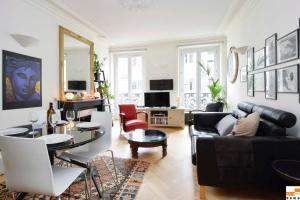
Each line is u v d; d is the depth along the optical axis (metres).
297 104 2.00
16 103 2.92
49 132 1.86
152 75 6.14
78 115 3.94
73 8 3.50
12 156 1.20
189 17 4.04
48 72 3.53
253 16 3.24
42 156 1.16
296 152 1.73
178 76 5.95
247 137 1.87
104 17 3.96
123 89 6.61
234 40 4.45
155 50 6.08
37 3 3.20
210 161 1.85
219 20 4.25
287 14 2.18
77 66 4.32
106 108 5.60
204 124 3.59
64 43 3.90
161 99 5.60
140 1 3.27
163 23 4.38
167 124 5.36
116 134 4.59
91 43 4.84
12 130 1.83
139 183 2.19
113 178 2.31
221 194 1.96
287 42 2.16
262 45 2.86
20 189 1.27
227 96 5.27
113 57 6.60
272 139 1.78
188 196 1.93
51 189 1.21
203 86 5.88
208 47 5.76
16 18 2.88
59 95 3.81
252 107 2.73
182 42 5.80
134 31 4.93
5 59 2.73
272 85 2.53
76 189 2.05
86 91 4.63
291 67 2.10
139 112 4.81
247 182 1.81
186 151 3.32
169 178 2.31
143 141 2.93
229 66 4.96
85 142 1.52
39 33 3.31
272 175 1.77
